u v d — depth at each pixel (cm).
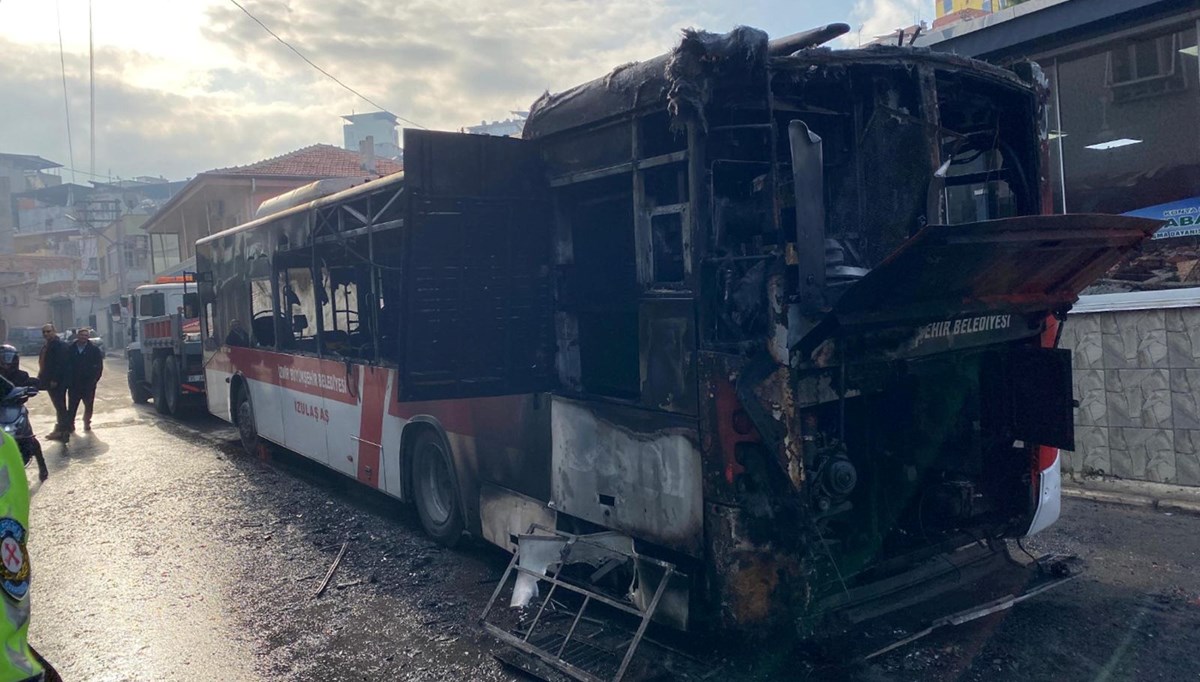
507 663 419
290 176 2922
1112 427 688
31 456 945
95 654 459
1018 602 448
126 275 4609
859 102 414
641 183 404
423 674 417
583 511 450
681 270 393
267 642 466
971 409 459
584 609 427
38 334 4412
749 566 363
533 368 472
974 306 386
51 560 637
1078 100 769
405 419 648
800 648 392
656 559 401
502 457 529
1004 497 468
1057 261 393
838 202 416
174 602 534
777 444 354
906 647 412
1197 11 670
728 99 378
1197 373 641
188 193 2992
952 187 494
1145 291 678
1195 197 695
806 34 366
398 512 743
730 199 390
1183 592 474
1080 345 704
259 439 1024
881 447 425
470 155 447
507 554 604
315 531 686
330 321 783
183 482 902
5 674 206
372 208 643
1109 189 755
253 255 966
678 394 385
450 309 448
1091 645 410
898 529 443
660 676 386
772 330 351
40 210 6925
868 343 371
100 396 1925
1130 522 612
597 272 459
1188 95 694
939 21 1520
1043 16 753
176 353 1416
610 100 416
